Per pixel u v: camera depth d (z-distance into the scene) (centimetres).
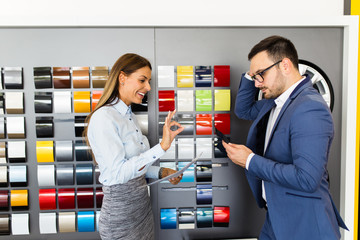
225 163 151
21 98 139
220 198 153
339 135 152
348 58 144
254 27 145
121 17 137
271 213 90
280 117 88
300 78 91
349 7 144
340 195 153
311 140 74
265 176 83
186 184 151
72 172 143
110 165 83
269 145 92
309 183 73
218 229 155
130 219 92
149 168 118
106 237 91
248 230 155
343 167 150
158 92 144
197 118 146
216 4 142
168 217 150
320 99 80
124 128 92
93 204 145
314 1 144
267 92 93
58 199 144
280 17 141
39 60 140
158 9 141
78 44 140
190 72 144
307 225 82
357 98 148
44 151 141
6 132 142
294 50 90
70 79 141
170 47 144
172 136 90
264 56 89
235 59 146
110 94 93
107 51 142
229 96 146
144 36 142
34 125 142
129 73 94
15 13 136
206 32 144
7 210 144
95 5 138
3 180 142
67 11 137
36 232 146
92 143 89
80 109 140
